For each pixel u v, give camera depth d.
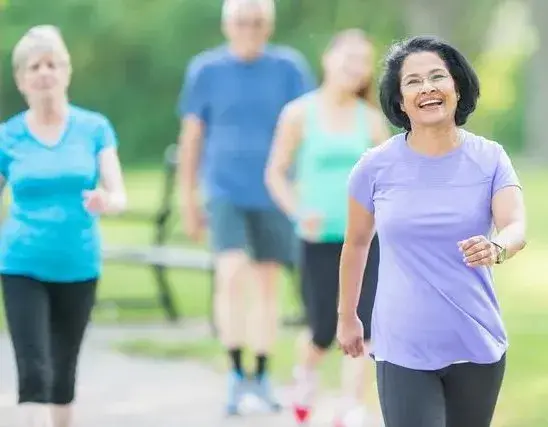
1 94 84.56
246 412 18.05
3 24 89.44
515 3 91.44
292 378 20.42
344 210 16.39
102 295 31.77
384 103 10.84
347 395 16.38
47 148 13.64
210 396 19.41
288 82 19.08
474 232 10.48
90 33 95.44
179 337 25.47
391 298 10.59
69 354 13.97
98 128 13.87
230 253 18.55
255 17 18.86
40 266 13.56
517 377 20.14
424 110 10.53
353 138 16.53
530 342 23.84
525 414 17.28
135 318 28.34
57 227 13.58
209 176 18.92
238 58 19.02
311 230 16.42
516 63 98.62
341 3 80.06
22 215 13.62
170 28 96.69
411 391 10.48
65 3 93.56
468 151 10.62
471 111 10.75
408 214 10.50
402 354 10.54
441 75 10.57
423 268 10.50
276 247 18.78
